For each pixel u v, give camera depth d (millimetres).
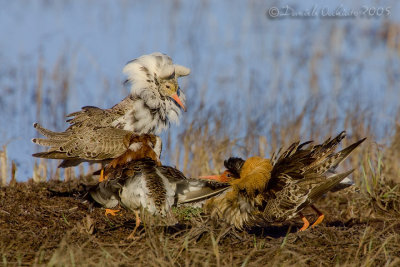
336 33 24406
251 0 27516
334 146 10414
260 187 10523
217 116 16453
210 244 9211
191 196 9148
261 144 15703
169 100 12906
